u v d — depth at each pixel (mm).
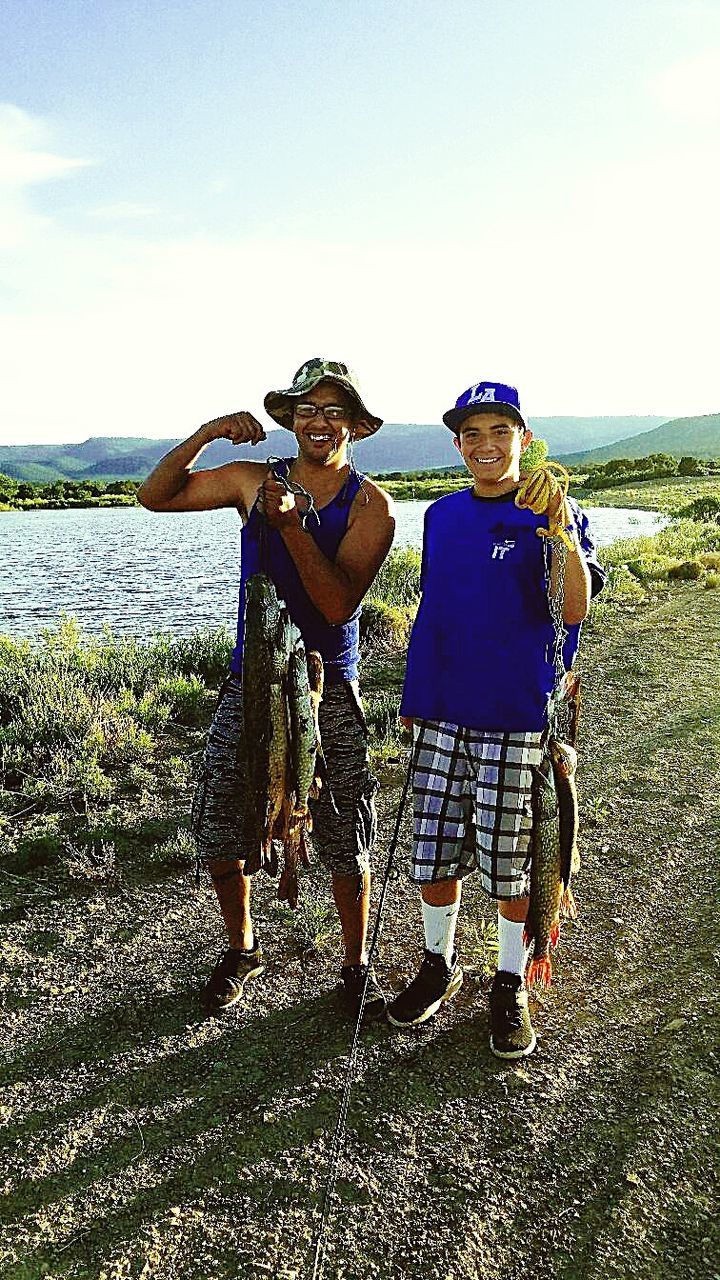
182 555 30531
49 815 6496
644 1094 3717
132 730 8156
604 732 8477
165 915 5262
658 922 5059
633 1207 3172
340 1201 3238
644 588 17094
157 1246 3082
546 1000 4422
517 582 3818
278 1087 3826
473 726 3932
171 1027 4250
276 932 5066
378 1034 4160
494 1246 3047
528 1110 3662
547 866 3791
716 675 10289
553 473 3520
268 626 3646
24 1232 3152
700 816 6410
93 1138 3572
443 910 4191
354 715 4195
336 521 3900
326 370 3734
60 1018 4328
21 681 9258
